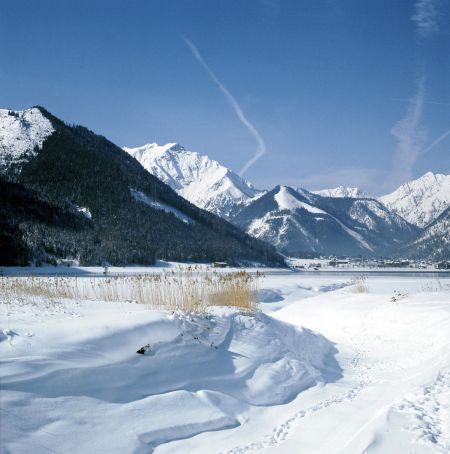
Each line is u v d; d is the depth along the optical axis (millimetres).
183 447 6137
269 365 9797
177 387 7582
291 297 36469
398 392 7988
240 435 6672
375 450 5074
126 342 7789
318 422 6965
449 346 10953
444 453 4965
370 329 15914
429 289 34750
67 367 6516
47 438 5387
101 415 6141
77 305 10805
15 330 7199
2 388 5695
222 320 10750
